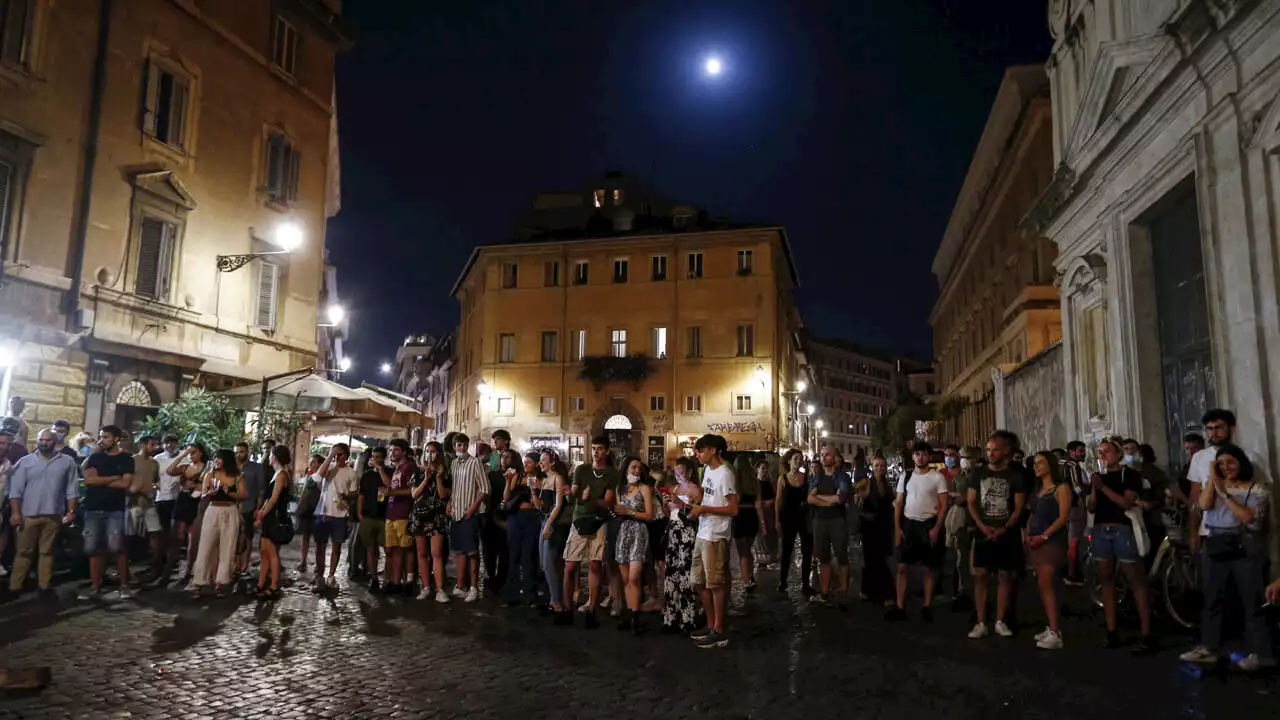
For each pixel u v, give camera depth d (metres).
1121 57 11.20
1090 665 6.94
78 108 16.00
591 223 45.72
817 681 6.43
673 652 7.40
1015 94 35.16
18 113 14.80
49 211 15.38
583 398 42.28
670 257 41.97
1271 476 8.20
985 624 8.34
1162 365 11.79
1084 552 11.40
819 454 10.45
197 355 18.61
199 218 18.88
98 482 9.74
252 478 11.56
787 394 48.12
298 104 22.42
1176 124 10.32
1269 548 8.05
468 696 5.93
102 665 6.63
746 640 7.93
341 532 10.73
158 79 17.83
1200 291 10.63
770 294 40.38
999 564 8.01
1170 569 8.47
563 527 9.11
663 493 10.26
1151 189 11.28
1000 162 33.91
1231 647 7.04
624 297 42.22
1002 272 35.56
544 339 43.41
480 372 44.00
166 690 5.98
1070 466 10.81
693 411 40.53
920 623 8.86
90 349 15.95
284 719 5.39
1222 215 9.20
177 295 18.19
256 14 20.81
